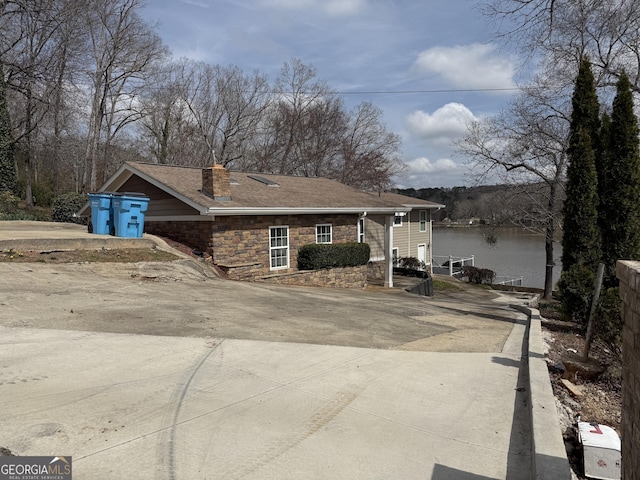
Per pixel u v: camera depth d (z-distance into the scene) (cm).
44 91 2386
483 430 381
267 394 427
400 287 1780
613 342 616
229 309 775
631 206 916
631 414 253
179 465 298
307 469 305
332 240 1631
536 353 605
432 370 530
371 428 372
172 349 531
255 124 3900
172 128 3775
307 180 1966
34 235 1138
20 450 302
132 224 1218
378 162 4009
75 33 2478
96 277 909
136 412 370
